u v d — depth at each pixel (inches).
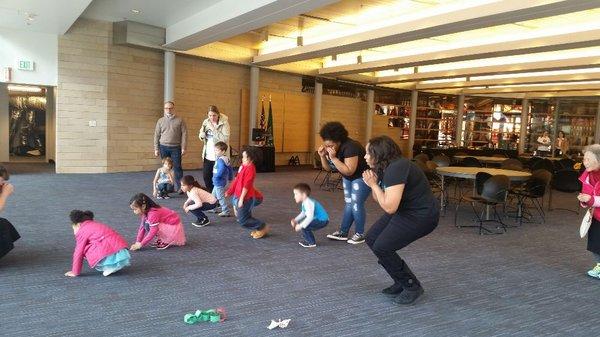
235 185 210.2
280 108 573.9
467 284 160.7
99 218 232.5
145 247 186.1
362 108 671.8
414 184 126.2
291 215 266.1
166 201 289.7
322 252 190.5
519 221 285.3
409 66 465.1
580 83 584.7
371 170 131.9
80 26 403.5
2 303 125.3
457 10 278.1
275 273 161.5
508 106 757.9
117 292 136.7
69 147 410.9
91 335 108.8
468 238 232.5
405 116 714.2
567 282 168.6
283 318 124.0
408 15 329.7
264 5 271.4
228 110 525.0
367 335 116.3
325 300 138.5
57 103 401.7
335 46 384.2
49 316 118.5
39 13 323.3
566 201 393.7
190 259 173.0
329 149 194.5
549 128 759.7
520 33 363.3
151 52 446.9
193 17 368.2
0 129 496.4
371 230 142.3
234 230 222.1
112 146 430.9
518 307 141.4
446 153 578.9
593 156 167.2
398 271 134.7
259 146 508.4
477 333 121.1
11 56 380.8
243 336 112.0
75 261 147.6
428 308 136.7
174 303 130.7
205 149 294.4
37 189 314.7
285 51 454.6
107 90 422.0
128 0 340.2
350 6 316.8
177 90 477.7
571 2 229.8
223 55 491.8
